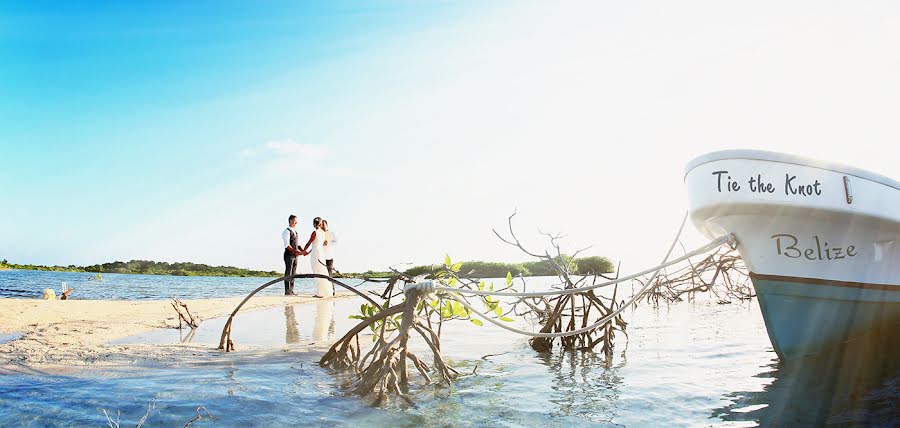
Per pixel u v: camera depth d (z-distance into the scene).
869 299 6.22
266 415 4.11
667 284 13.83
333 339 7.63
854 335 6.38
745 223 5.93
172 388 4.78
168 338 7.50
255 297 14.69
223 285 24.17
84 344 6.69
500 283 20.92
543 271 30.58
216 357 6.17
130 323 8.62
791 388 5.11
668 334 8.95
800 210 5.70
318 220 15.46
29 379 4.98
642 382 5.39
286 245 15.52
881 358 6.27
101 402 4.32
